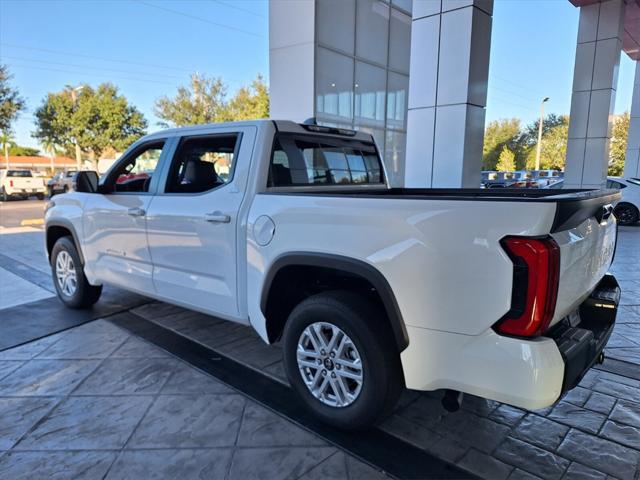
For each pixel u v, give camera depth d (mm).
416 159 6230
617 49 11445
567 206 1771
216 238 2967
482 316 1854
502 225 1787
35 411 2650
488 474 2121
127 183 4008
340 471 2141
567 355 1817
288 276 2688
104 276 4039
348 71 9039
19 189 21500
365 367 2262
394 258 2066
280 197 2582
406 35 10969
